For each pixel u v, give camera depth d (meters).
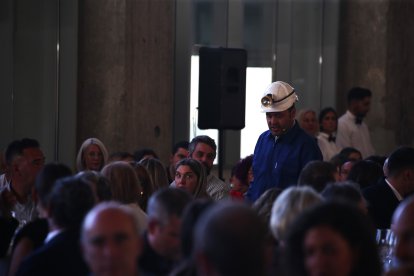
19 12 15.56
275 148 10.16
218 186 11.38
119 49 15.69
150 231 5.48
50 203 5.89
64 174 6.59
